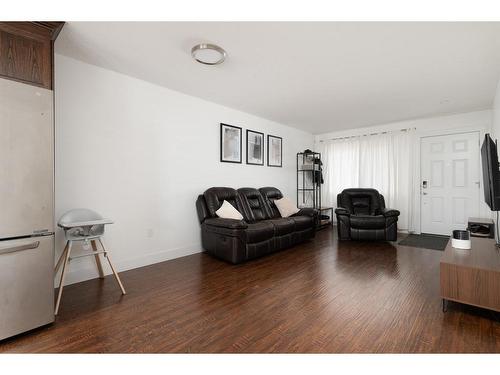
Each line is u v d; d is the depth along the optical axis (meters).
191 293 2.35
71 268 2.57
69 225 2.13
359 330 1.74
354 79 3.06
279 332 1.72
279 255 3.62
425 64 2.67
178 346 1.58
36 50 1.77
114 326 1.80
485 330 1.73
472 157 4.51
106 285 2.53
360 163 5.70
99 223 2.24
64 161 2.52
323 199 6.28
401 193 5.20
